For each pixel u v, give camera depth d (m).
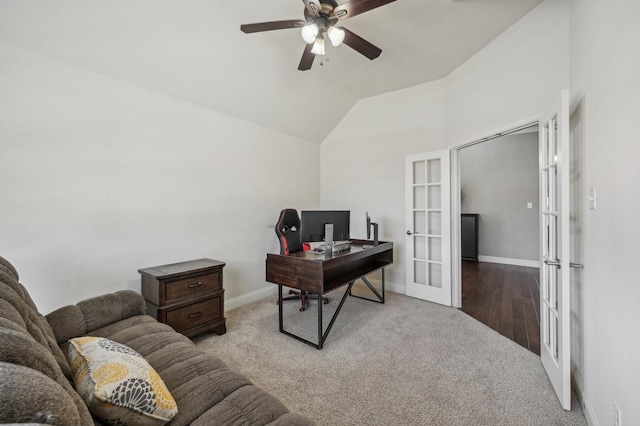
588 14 1.66
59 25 1.95
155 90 2.70
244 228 3.58
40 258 2.08
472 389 1.89
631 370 1.14
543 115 2.11
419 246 3.84
